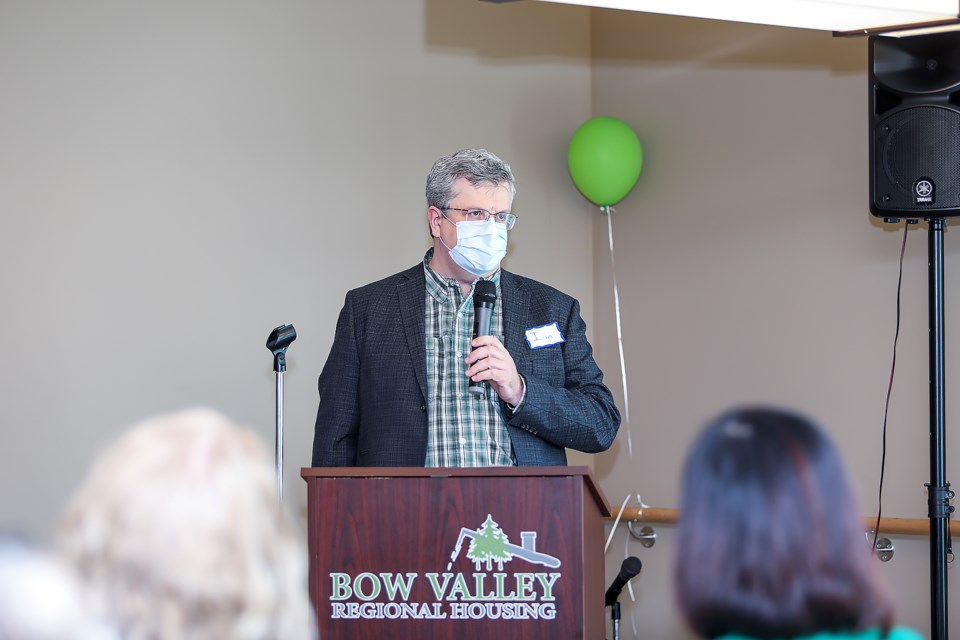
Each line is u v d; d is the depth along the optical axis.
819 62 5.95
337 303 6.18
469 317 4.24
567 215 6.78
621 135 6.37
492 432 4.10
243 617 1.30
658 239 6.55
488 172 4.19
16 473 5.45
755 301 6.13
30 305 5.54
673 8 4.09
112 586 1.27
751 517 1.49
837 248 5.83
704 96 6.41
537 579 3.25
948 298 5.42
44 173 5.61
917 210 4.89
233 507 1.31
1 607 1.19
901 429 5.54
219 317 5.92
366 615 3.30
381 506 3.31
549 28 6.84
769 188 6.12
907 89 4.91
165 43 5.91
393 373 4.16
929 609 5.47
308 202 6.16
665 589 6.33
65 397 5.57
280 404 4.59
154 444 1.34
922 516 5.46
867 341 5.69
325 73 6.26
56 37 5.68
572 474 3.24
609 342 6.75
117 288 5.71
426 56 6.51
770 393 6.04
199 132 5.95
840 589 1.47
